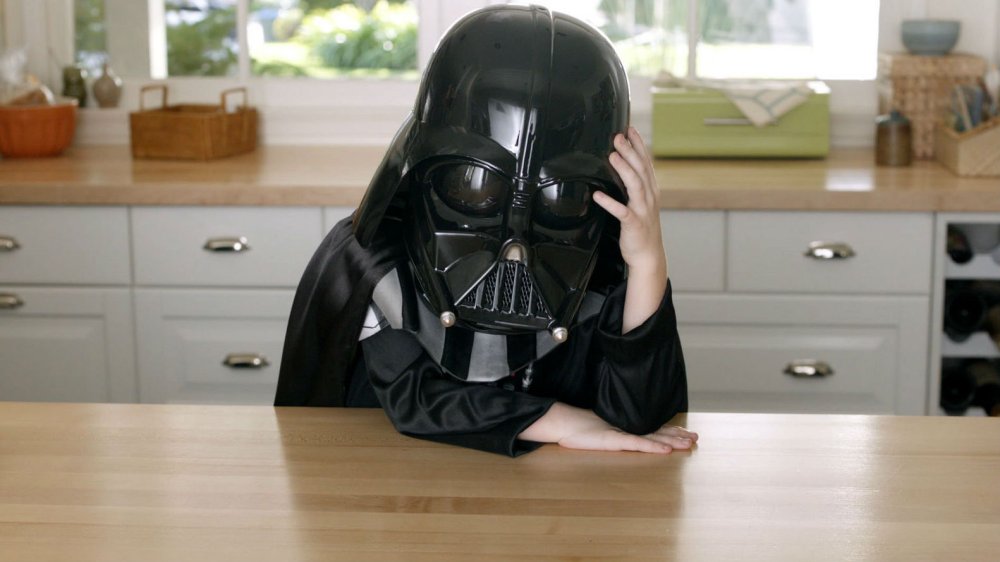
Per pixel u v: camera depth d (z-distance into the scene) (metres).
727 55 3.02
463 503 0.97
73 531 0.91
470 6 2.97
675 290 2.42
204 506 0.96
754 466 1.05
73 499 0.97
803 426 1.16
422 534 0.91
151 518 0.94
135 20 3.04
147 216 2.45
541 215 1.03
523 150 1.01
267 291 2.46
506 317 1.05
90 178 2.49
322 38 3.04
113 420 1.17
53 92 3.08
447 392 1.15
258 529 0.92
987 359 2.63
